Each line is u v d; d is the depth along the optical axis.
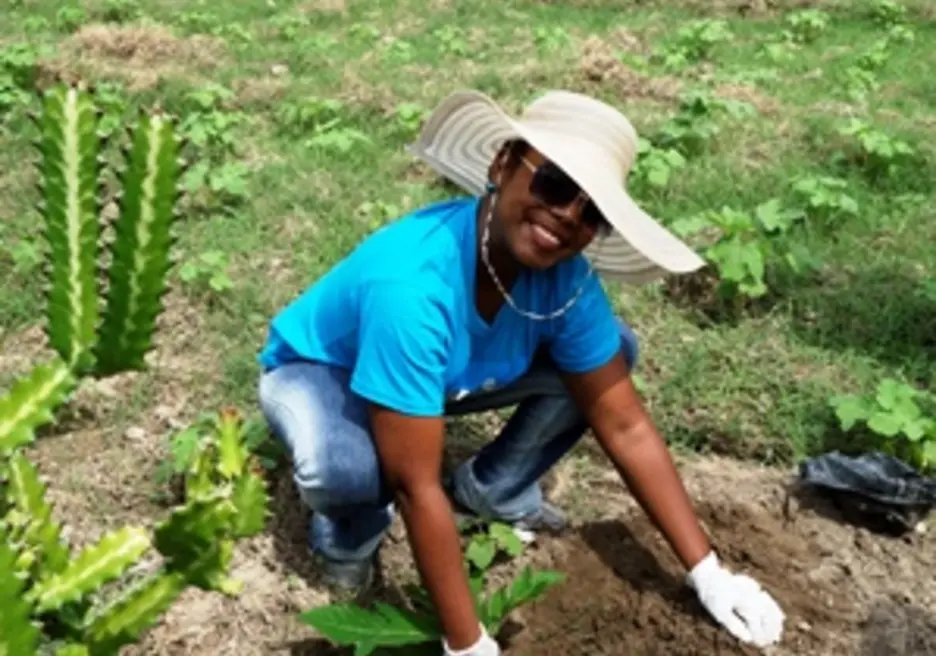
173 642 2.72
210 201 5.30
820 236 4.97
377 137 6.37
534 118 2.23
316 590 2.89
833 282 4.48
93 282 1.62
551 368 2.71
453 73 7.73
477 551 2.83
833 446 3.52
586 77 7.48
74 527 3.12
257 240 4.94
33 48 7.50
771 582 2.89
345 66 7.93
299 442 2.52
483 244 2.28
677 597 2.79
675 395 3.70
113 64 7.75
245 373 3.82
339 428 2.50
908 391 3.37
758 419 3.63
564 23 9.77
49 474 3.36
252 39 8.91
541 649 2.65
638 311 4.30
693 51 8.48
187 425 3.60
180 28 9.27
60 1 9.98
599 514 3.22
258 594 2.87
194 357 4.03
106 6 9.68
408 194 5.45
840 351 4.05
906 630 2.77
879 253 4.75
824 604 2.84
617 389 2.60
